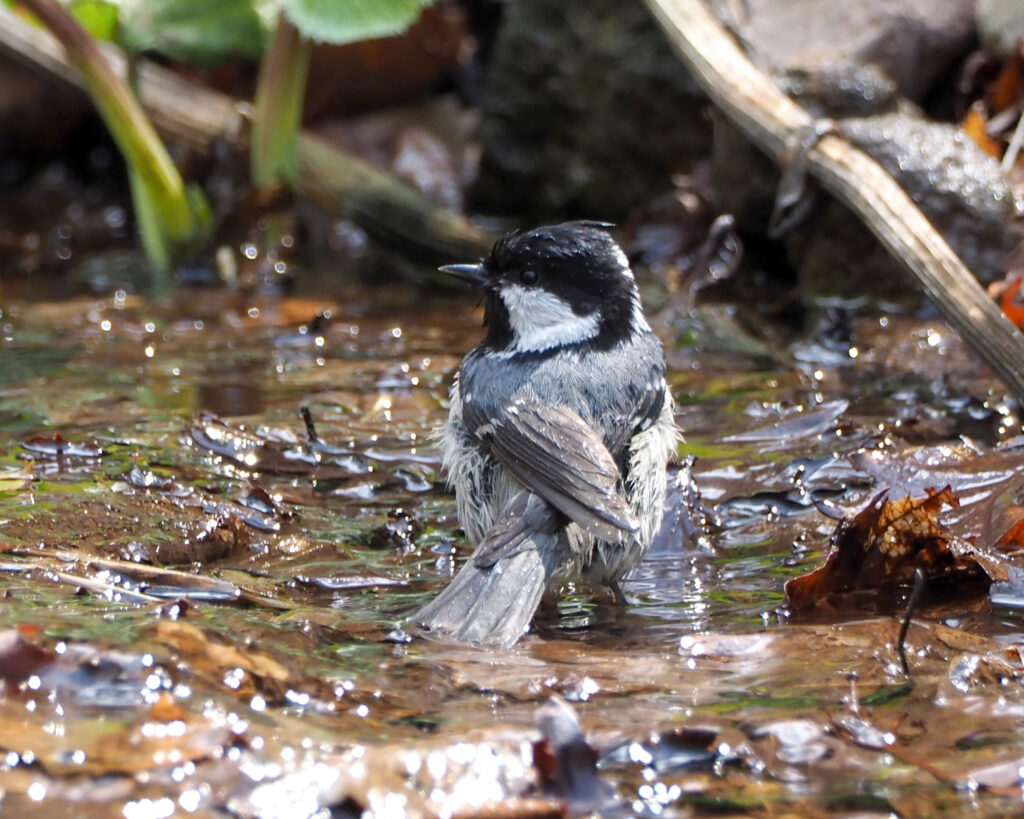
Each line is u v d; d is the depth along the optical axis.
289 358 12.41
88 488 8.70
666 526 8.59
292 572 7.75
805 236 13.05
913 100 14.05
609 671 6.25
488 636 6.70
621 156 15.96
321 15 12.84
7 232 17.30
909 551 7.38
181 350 12.64
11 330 13.32
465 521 8.37
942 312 10.03
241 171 15.19
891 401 10.85
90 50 14.33
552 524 7.39
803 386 11.31
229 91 17.80
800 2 14.11
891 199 10.84
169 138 15.79
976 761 5.31
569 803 4.99
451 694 5.91
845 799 5.04
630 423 8.13
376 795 4.86
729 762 5.29
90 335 13.15
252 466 9.54
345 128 18.03
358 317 13.88
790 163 11.80
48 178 18.88
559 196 16.53
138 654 5.69
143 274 15.51
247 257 15.45
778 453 9.62
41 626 5.98
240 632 6.20
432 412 10.83
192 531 8.01
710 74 12.60
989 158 12.28
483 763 5.05
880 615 7.13
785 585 7.31
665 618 7.26
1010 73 13.27
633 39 15.53
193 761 5.01
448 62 18.19
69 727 5.21
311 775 4.95
